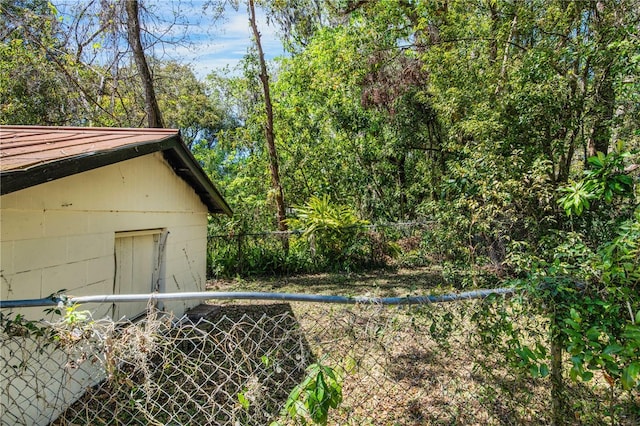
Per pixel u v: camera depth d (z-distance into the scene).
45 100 9.13
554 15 6.35
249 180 13.30
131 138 3.93
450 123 8.04
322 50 11.41
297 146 13.11
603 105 5.47
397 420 2.47
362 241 9.20
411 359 3.05
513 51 7.16
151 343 1.93
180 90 11.70
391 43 10.62
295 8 10.30
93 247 3.43
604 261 1.61
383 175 13.23
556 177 5.96
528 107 5.49
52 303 1.92
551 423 1.97
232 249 8.94
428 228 8.01
